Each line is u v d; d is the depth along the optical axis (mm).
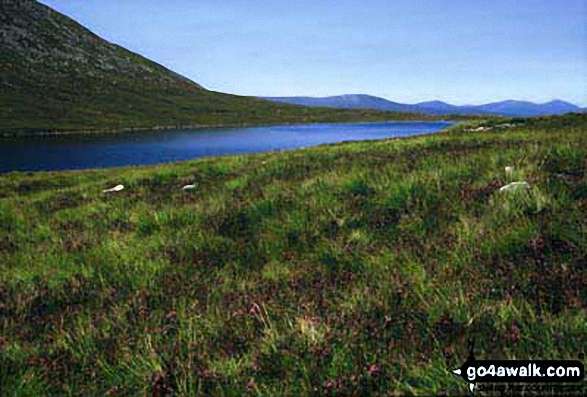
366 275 5395
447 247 5562
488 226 5762
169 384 3715
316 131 117438
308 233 7188
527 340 3465
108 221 9914
